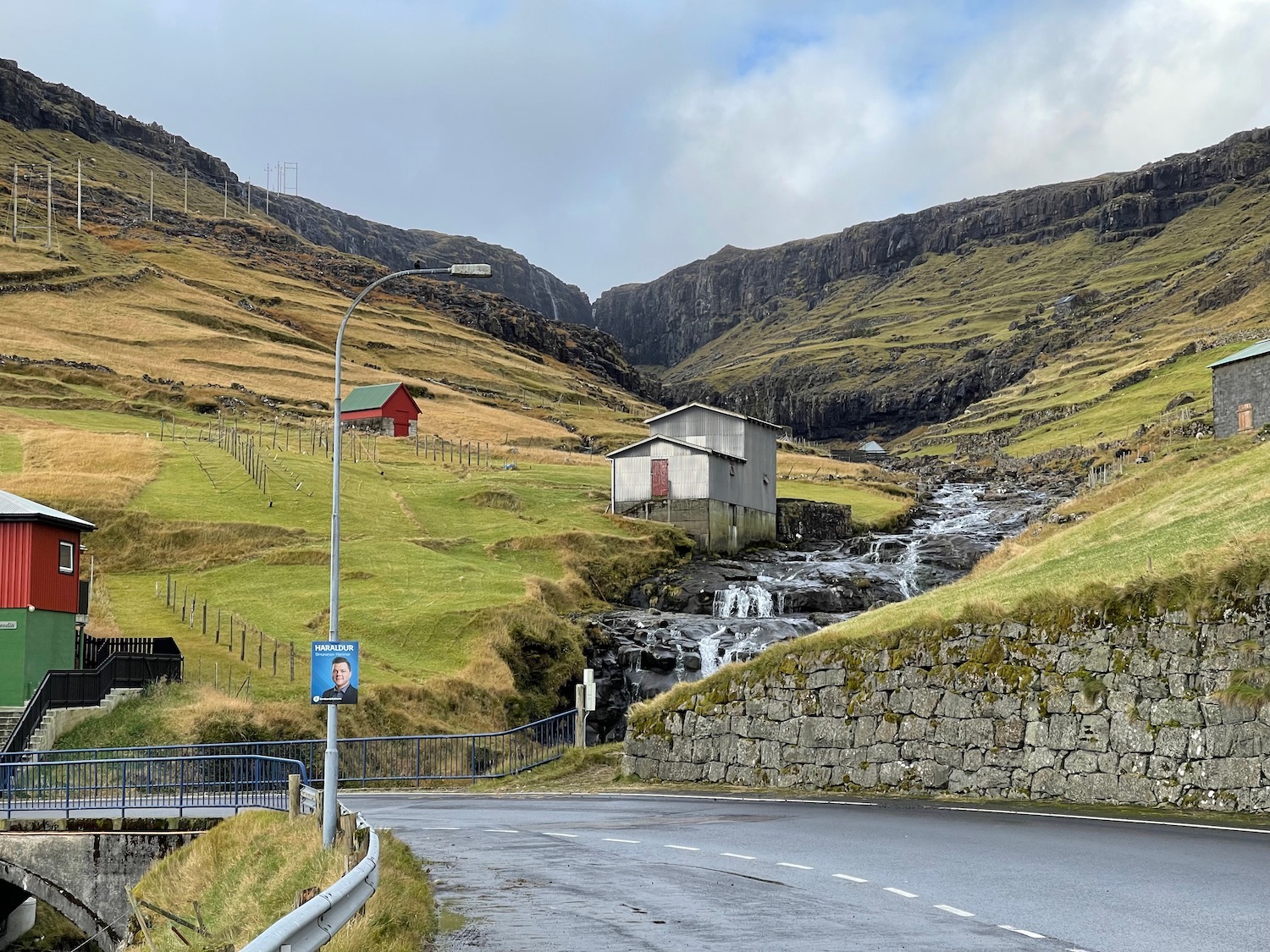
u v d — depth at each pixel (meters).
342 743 47.88
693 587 83.69
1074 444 173.75
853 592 85.69
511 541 86.19
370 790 43.34
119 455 96.62
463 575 75.69
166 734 45.84
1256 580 24.12
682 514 95.75
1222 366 81.50
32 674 46.56
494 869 20.20
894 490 134.88
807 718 31.98
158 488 88.62
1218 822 22.08
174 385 152.88
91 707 47.25
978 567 59.09
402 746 50.53
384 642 63.41
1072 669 26.84
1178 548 30.75
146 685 50.59
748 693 33.81
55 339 170.38
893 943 13.16
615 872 19.30
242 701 49.91
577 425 186.25
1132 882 16.52
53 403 129.88
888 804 27.61
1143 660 25.56
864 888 16.97
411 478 106.75
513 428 160.00
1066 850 19.67
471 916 15.91
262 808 30.75
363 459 115.44
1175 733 24.53
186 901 22.30
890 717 30.05
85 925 30.05
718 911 15.55
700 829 24.78
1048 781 26.56
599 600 81.00
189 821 31.08
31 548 46.91
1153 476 59.81
